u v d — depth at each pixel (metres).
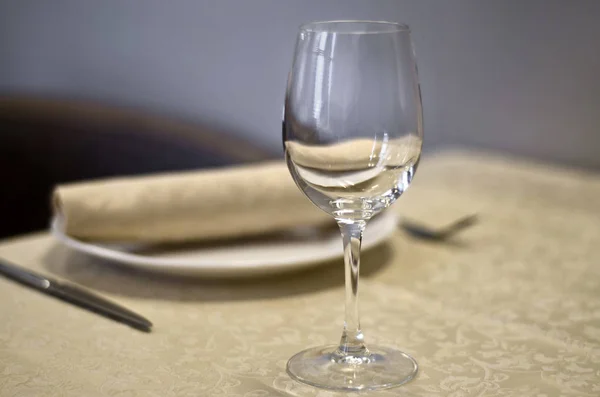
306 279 0.70
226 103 2.03
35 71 2.43
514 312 0.62
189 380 0.49
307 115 0.46
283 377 0.50
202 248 0.76
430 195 1.04
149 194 0.73
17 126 1.81
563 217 0.93
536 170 1.20
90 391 0.48
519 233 0.86
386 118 0.46
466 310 0.63
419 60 1.71
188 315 0.61
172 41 2.09
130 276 0.71
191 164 1.81
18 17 2.40
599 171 1.50
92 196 0.72
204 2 2.00
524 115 1.57
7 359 0.52
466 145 1.68
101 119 1.85
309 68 0.46
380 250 0.80
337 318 0.61
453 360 0.52
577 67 1.48
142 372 0.50
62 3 2.29
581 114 1.50
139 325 0.58
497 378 0.49
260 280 0.69
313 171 0.47
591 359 0.52
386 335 0.57
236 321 0.60
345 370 0.50
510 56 1.57
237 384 0.49
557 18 1.49
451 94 1.67
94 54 2.26
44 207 1.84
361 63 0.46
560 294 0.66
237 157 1.76
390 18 1.71
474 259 0.77
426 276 0.71
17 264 0.74
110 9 2.20
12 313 0.61
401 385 0.48
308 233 0.81
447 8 1.63
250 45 1.94
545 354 0.53
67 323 0.59
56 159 1.84
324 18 1.79
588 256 0.78
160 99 2.16
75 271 0.72
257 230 0.77
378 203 0.49
